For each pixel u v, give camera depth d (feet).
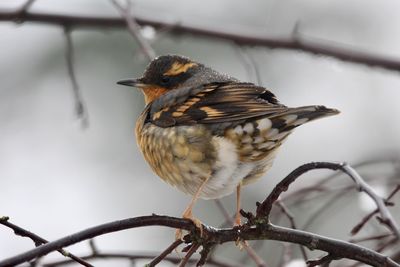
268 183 51.42
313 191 38.14
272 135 29.12
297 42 42.01
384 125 53.11
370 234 33.47
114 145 53.57
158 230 50.90
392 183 35.60
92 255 29.99
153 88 36.47
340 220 46.11
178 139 31.17
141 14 42.50
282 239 26.32
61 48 53.21
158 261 25.34
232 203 49.90
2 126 54.90
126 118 53.01
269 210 26.18
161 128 32.07
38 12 40.29
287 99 53.36
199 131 30.68
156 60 36.78
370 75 53.52
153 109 32.91
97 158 53.98
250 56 39.73
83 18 40.60
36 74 53.78
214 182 31.42
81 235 23.59
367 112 53.42
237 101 30.27
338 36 53.57
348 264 34.40
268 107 29.01
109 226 24.18
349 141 52.80
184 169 31.48
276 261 40.45
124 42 51.78
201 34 42.09
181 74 36.19
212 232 26.27
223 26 42.55
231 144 29.94
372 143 52.70
